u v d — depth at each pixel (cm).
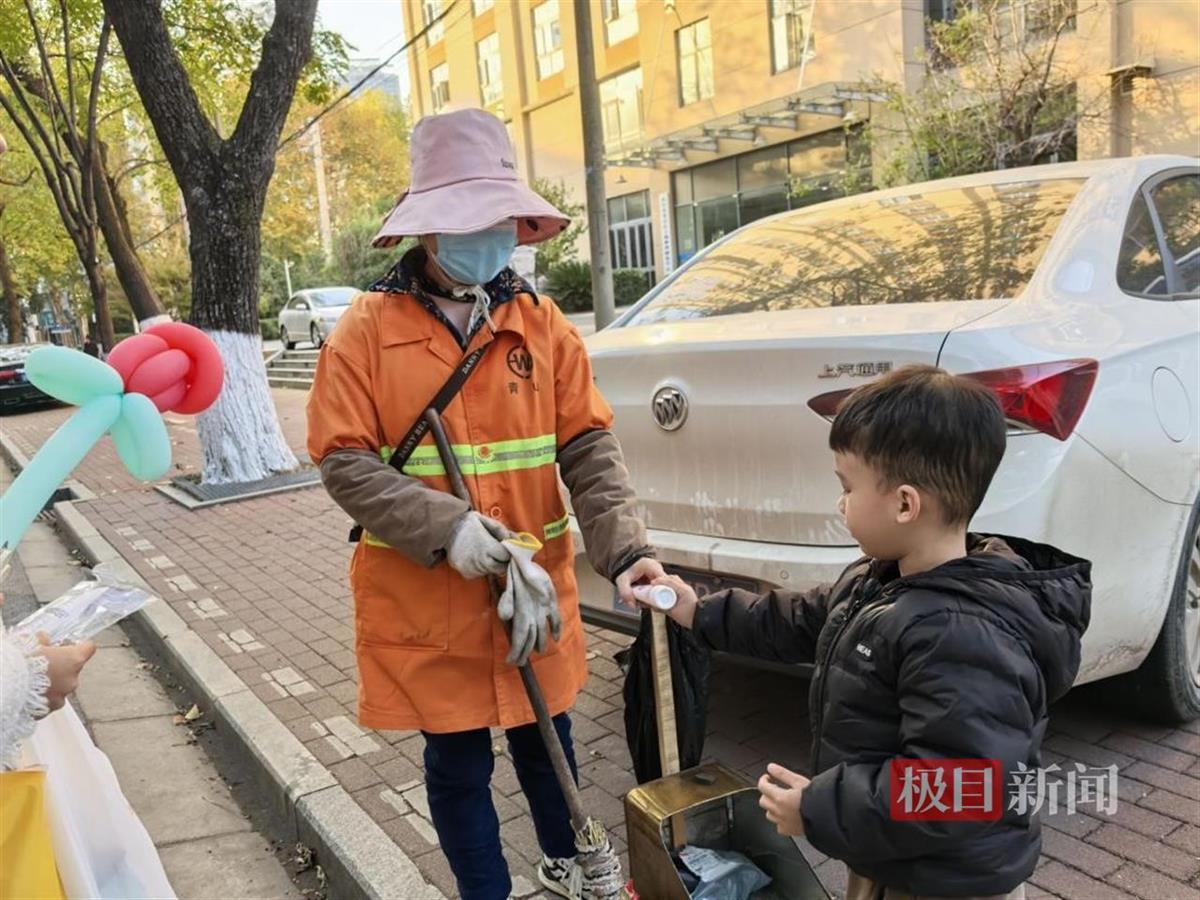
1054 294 275
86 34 1298
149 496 796
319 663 407
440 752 213
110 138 1823
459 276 197
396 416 198
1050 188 330
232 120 1514
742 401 268
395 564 203
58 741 180
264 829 304
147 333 176
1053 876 232
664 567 285
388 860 255
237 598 504
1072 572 149
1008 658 136
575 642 219
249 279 796
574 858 237
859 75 1600
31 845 152
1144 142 1317
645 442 292
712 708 333
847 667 152
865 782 142
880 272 312
